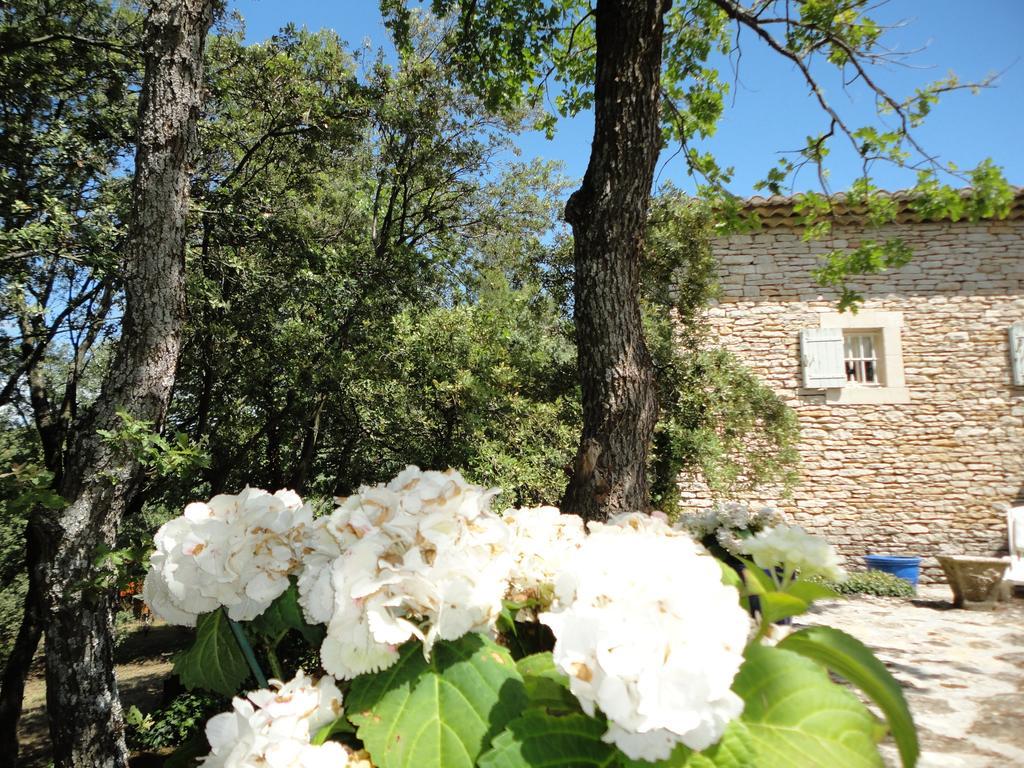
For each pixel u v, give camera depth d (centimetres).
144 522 732
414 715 107
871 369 991
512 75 685
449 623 111
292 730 105
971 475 935
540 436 838
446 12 648
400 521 115
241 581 133
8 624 988
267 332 781
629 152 390
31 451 890
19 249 580
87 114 757
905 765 97
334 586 112
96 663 411
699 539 340
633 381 390
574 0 649
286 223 809
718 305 978
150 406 418
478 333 870
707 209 809
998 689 455
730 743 92
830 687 97
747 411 809
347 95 844
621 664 87
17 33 629
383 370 809
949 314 961
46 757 903
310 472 986
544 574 148
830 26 529
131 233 415
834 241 977
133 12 817
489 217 1406
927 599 810
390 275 848
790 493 864
